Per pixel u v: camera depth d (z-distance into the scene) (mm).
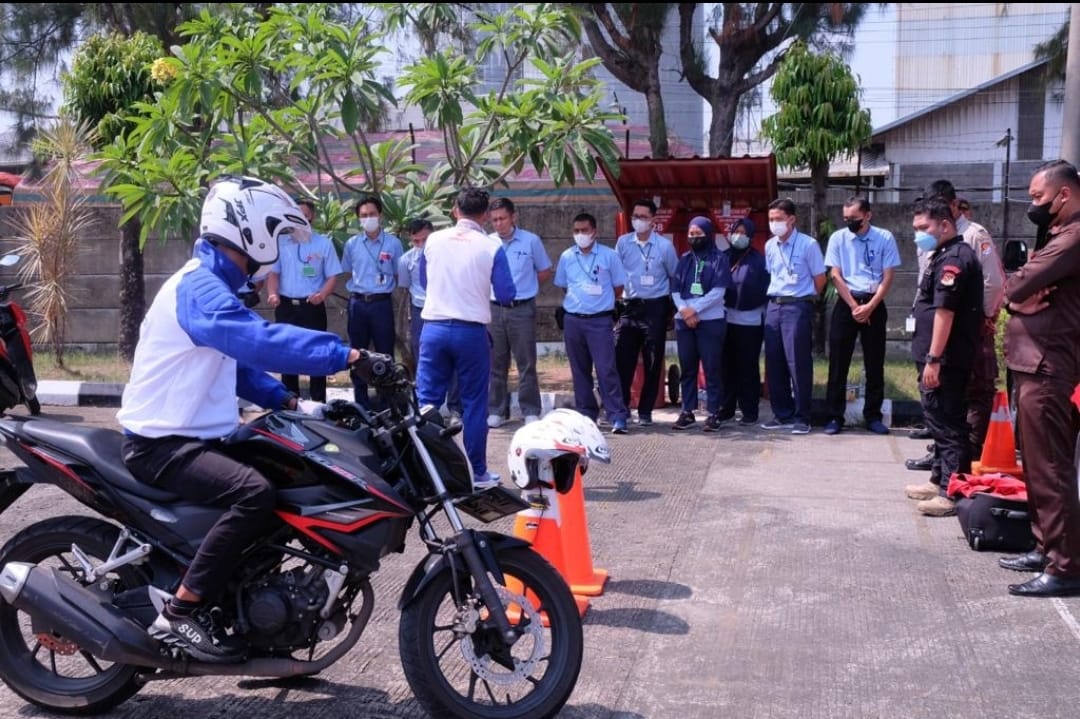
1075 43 9680
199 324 4012
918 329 7738
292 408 4539
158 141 10711
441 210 11273
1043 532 5770
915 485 7824
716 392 10227
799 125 12547
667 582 6012
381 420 4184
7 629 4453
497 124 11203
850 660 4969
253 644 4133
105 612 4145
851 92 12492
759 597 5785
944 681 4734
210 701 4520
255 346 3957
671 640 5199
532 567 4230
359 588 4297
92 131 12930
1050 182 5695
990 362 7871
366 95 10750
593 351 10102
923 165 25375
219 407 4215
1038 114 25406
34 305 13219
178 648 4082
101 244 14820
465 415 7652
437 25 11680
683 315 10125
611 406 10156
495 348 10320
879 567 6262
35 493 7742
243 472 4035
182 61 10438
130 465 4172
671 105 23719
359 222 11039
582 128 10633
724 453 9281
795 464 8844
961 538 6812
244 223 4230
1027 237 14328
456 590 4133
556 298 14680
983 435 7891
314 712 4414
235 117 12281
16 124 14375
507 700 4262
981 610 5578
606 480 8312
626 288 10508
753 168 10969
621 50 14562
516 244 10094
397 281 10812
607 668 4879
